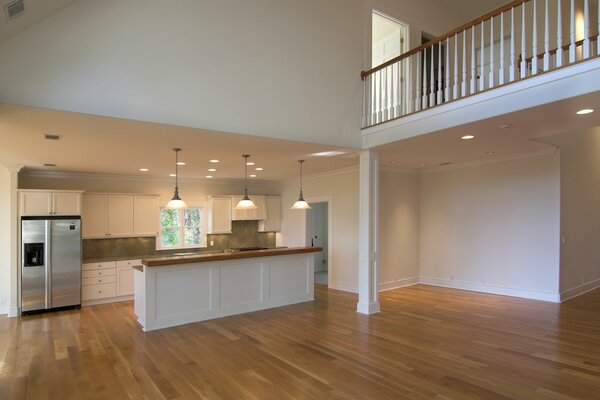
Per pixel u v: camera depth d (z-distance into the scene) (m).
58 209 6.57
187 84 4.24
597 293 7.09
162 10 4.11
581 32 6.77
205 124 4.34
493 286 7.23
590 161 7.44
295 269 6.74
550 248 6.46
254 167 7.44
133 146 5.14
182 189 8.86
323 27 5.52
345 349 4.34
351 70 5.82
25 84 3.37
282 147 5.49
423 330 5.02
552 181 6.43
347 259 7.86
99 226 7.35
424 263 8.40
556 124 4.42
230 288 5.94
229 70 4.56
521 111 3.92
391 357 4.07
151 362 4.02
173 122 4.13
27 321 5.74
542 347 4.33
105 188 7.86
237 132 4.59
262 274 6.29
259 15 4.85
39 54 3.44
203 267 5.66
